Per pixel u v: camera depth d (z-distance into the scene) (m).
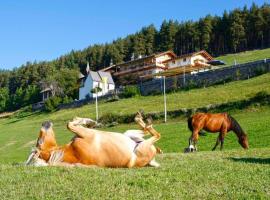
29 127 99.25
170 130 61.41
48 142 12.66
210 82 94.88
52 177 11.40
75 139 12.51
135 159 12.76
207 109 72.31
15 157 58.97
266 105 66.56
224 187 10.76
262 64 90.12
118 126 79.06
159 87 104.12
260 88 77.94
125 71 156.00
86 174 11.63
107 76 148.38
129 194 10.02
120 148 12.52
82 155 12.38
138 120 13.11
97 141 12.42
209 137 49.31
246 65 91.81
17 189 10.51
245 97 73.06
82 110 106.69
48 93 167.75
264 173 12.64
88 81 143.75
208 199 9.77
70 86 166.25
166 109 80.56
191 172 12.54
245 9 199.75
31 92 179.12
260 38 194.62
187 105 80.00
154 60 148.12
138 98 104.19
